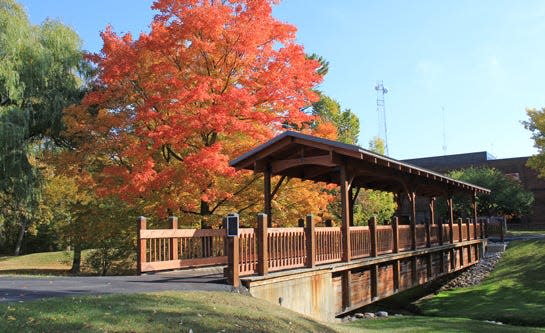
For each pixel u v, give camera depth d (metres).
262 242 10.70
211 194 17.17
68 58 25.48
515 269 25.89
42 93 24.56
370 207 35.66
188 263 12.31
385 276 16.56
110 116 18.69
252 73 18.95
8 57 23.09
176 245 12.13
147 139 18.67
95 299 7.99
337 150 13.57
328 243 13.27
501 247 31.36
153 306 7.83
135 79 19.03
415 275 19.11
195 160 15.86
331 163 13.84
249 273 10.67
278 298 10.73
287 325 8.32
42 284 10.16
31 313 6.95
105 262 25.73
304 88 19.19
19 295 8.55
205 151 16.12
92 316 7.03
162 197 17.69
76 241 25.02
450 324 14.23
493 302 20.16
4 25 23.19
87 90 25.78
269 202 14.97
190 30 17.53
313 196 19.91
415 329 13.05
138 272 11.27
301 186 19.72
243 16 18.06
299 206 20.19
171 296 8.62
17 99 22.83
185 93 16.53
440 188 24.89
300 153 14.89
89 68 26.23
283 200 19.88
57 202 38.53
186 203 18.05
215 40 17.83
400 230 18.30
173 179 17.36
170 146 19.45
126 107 19.66
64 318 6.85
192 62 18.70
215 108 16.56
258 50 18.83
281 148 14.42
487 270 27.56
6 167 22.23
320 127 20.16
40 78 23.84
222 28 17.78
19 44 23.44
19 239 44.81
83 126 18.98
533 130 38.12
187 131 16.33
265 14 18.39
